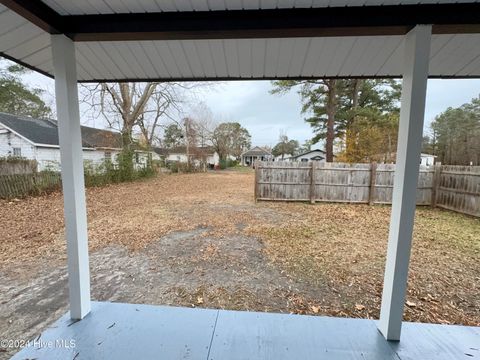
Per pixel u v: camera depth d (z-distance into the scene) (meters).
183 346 1.53
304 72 2.26
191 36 1.55
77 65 2.12
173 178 14.89
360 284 2.57
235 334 1.64
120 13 1.47
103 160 10.46
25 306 2.13
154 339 1.58
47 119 13.88
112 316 1.81
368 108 10.81
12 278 2.62
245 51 1.93
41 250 3.33
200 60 2.06
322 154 26.05
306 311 2.12
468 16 1.36
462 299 2.32
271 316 1.84
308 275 2.76
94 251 3.39
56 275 2.68
